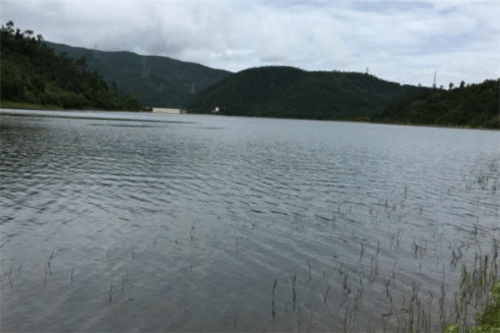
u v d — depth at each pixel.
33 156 38.72
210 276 12.91
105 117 159.75
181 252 14.95
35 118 111.12
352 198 26.62
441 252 16.06
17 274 12.32
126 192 25.06
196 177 31.92
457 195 28.78
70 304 10.68
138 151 48.25
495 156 62.84
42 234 16.14
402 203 25.55
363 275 13.45
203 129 119.50
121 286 11.87
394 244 16.94
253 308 10.90
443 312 10.88
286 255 15.16
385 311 10.91
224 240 16.61
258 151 57.25
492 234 19.02
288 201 24.88
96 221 18.34
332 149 67.19
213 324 10.02
